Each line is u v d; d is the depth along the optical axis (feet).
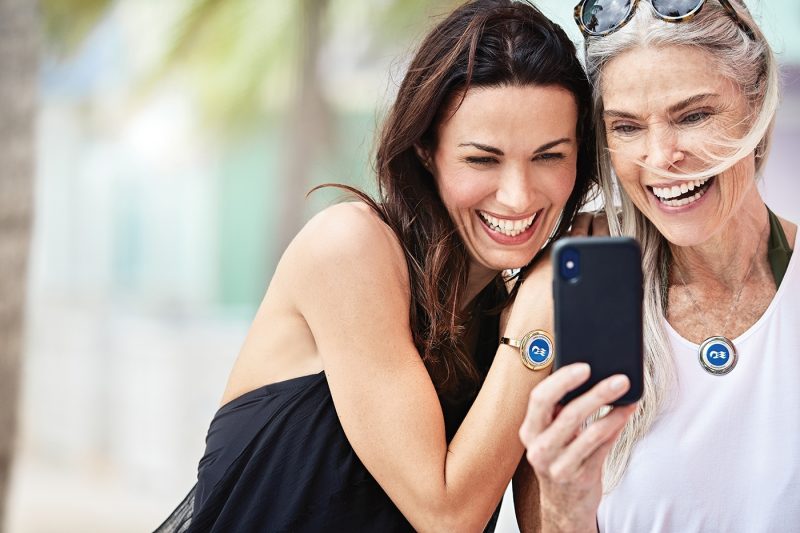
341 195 8.49
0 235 20.22
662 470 7.43
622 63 7.16
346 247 7.72
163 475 36.83
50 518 31.94
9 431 20.36
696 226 7.26
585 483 6.17
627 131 7.30
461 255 8.06
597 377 6.05
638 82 7.10
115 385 41.86
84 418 41.14
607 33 7.20
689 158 7.11
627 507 7.50
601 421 6.05
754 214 7.54
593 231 8.24
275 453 7.80
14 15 20.29
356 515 7.70
